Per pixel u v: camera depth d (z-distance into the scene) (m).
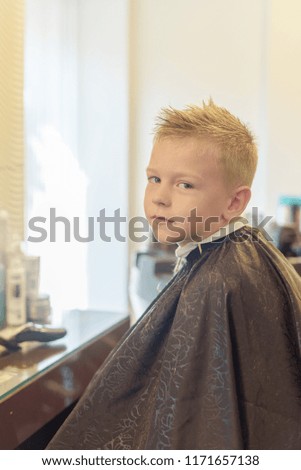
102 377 0.71
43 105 2.70
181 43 3.08
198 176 0.66
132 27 3.08
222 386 0.61
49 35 2.73
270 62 2.99
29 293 1.21
